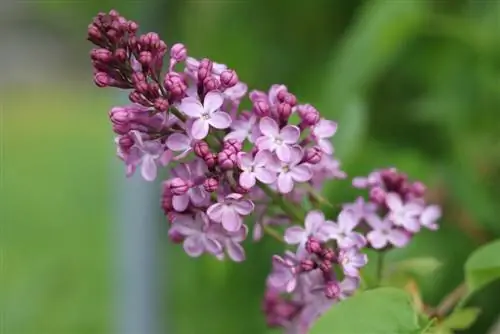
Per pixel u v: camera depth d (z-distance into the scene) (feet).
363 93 2.97
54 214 5.91
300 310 2.42
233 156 2.25
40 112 7.86
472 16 3.02
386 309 2.26
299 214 2.39
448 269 2.91
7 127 7.55
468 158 3.02
